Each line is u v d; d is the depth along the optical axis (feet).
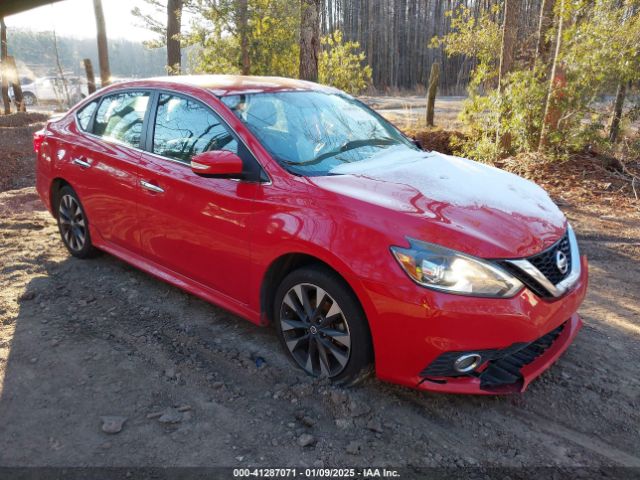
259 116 11.84
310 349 10.44
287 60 46.34
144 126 13.37
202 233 11.69
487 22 40.09
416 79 160.97
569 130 28.30
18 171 35.58
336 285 9.52
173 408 9.76
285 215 10.09
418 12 163.32
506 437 9.12
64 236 16.70
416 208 9.46
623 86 30.12
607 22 27.35
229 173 10.58
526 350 9.80
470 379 9.08
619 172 27.45
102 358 11.34
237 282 11.34
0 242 17.93
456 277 8.59
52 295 14.19
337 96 14.30
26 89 93.20
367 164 11.68
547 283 9.16
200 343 11.94
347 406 9.64
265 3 44.01
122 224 13.97
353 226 9.27
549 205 11.06
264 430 9.21
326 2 114.62
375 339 9.15
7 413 9.62
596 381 10.68
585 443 9.02
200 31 45.27
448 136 41.01
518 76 29.86
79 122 15.70
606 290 14.87
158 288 14.64
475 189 10.72
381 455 8.67
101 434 9.09
